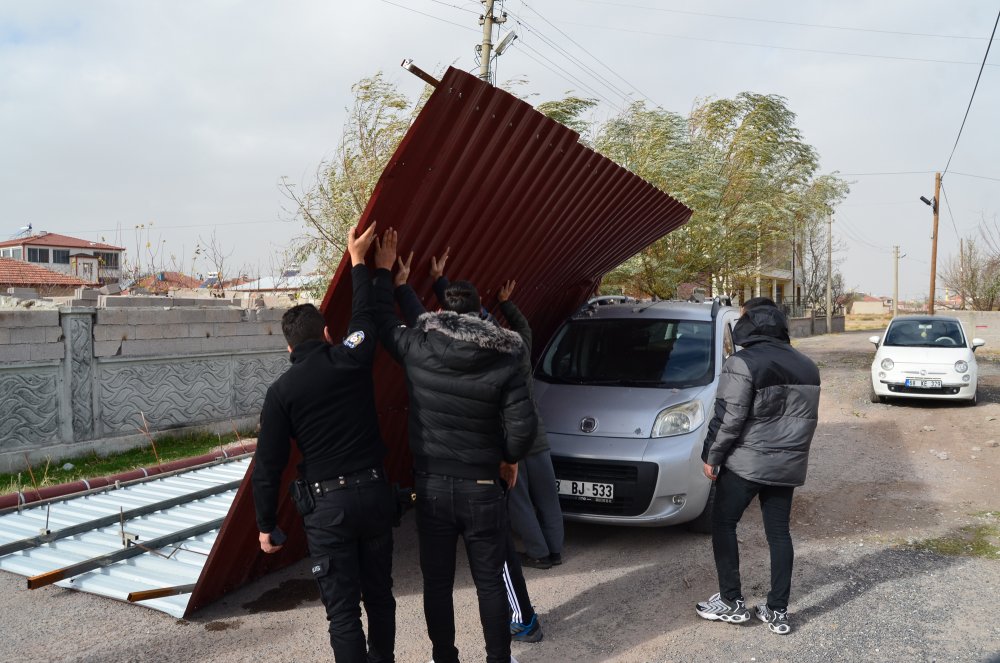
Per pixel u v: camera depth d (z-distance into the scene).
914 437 9.80
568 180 5.10
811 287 49.31
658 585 4.72
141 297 10.02
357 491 3.08
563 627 4.14
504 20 18.12
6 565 4.96
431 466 3.24
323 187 12.36
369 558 3.23
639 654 3.81
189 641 3.93
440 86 3.47
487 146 4.05
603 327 6.61
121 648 3.83
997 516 6.14
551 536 4.97
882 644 3.88
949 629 4.05
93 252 60.91
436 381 3.19
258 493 3.10
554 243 5.79
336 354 3.20
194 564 4.93
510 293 5.66
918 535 5.70
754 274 19.53
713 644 3.92
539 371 6.39
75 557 5.06
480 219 4.58
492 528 3.25
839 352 25.11
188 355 9.71
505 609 3.32
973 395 11.99
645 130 15.09
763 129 17.09
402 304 3.94
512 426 3.19
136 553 5.09
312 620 4.20
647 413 5.41
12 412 7.86
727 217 16.52
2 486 7.21
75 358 8.43
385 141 12.29
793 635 4.01
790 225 17.70
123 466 8.20
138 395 9.17
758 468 3.95
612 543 5.53
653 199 6.64
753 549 5.40
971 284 44.00
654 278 15.19
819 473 7.86
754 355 3.97
